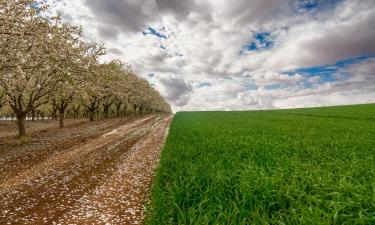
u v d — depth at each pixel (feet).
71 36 97.50
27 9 73.97
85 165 59.31
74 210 33.30
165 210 26.68
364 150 49.70
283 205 23.04
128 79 279.90
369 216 19.40
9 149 82.94
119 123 198.59
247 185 25.62
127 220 30.04
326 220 18.75
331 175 29.96
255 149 50.96
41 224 29.43
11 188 43.29
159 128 152.15
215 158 44.11
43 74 102.17
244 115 251.80
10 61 73.31
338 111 209.15
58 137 113.39
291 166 35.06
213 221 21.31
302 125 115.24
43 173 52.85
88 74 106.32
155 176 44.78
